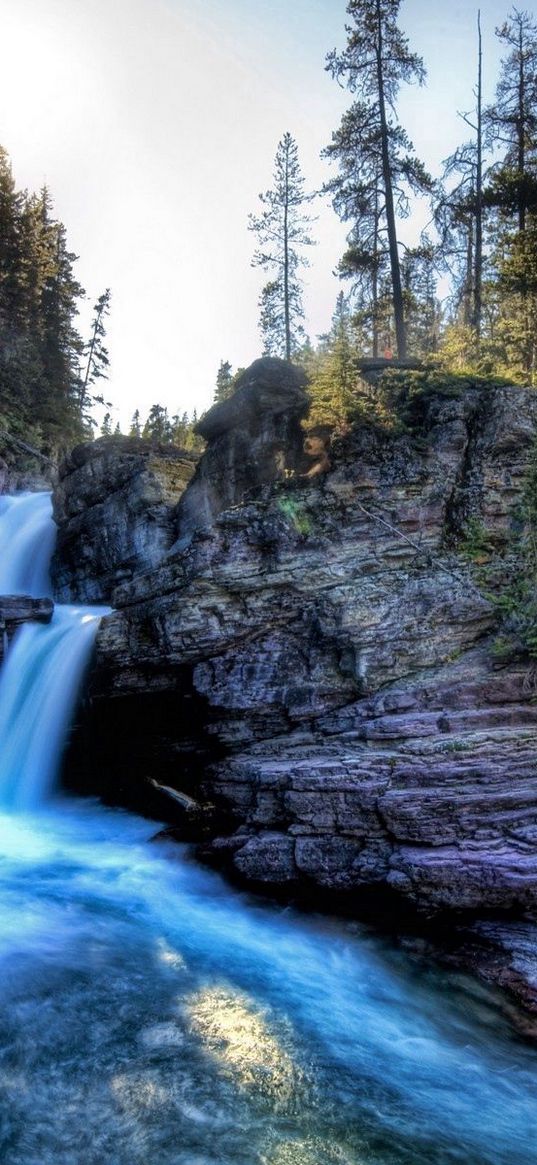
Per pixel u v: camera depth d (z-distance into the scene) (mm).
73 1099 6254
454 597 12344
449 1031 7629
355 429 14352
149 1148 5688
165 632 13602
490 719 10516
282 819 10516
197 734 14062
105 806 15117
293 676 12398
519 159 26109
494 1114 6395
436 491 13562
